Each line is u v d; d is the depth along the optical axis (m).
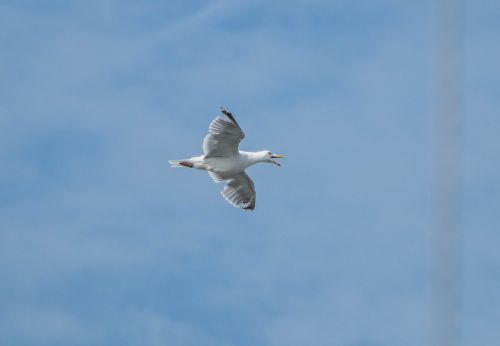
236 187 38.88
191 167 36.97
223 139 35.88
